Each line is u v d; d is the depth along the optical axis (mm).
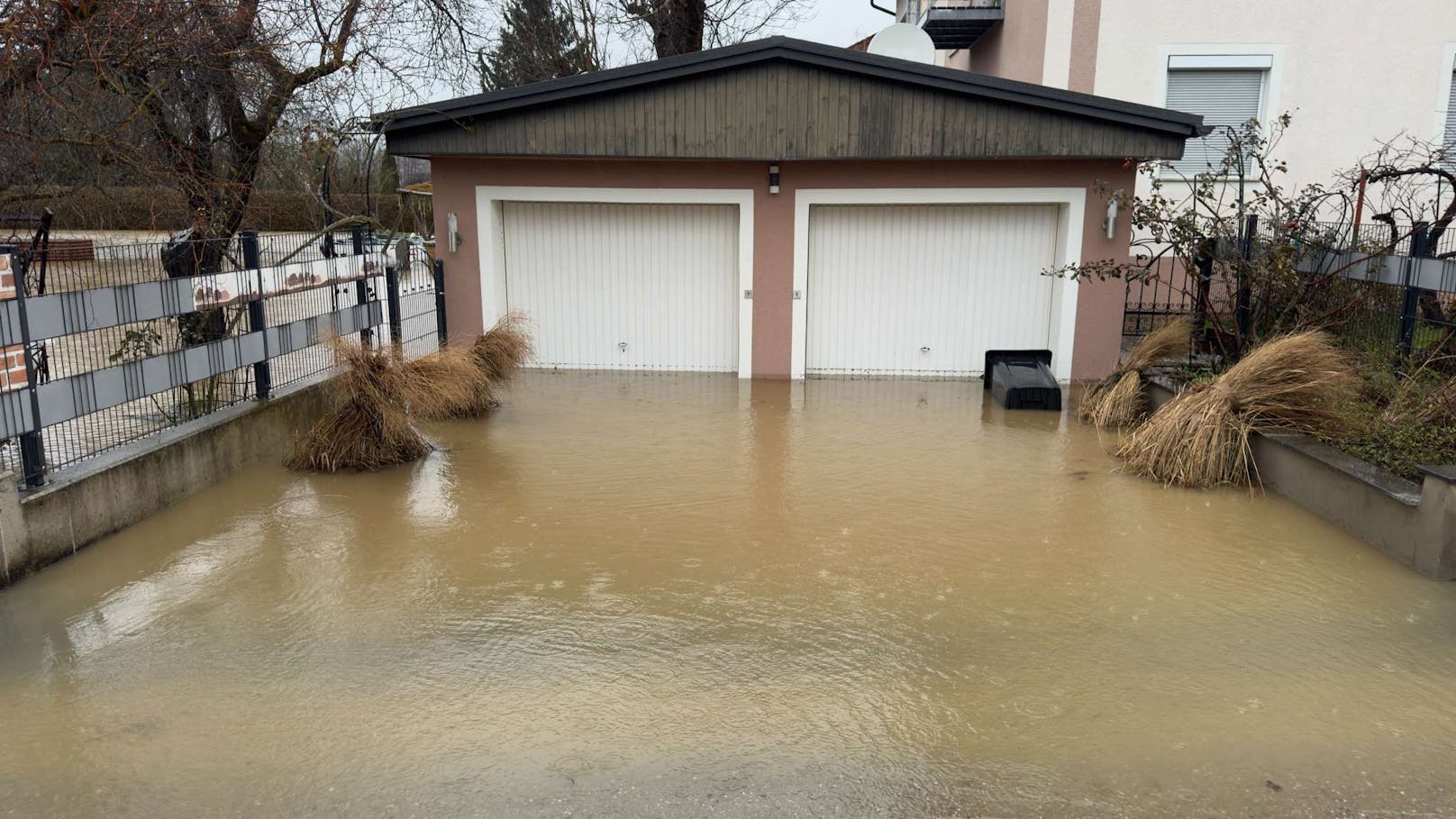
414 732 3404
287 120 8852
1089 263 9555
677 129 9164
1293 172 12289
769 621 4328
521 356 8938
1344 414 6176
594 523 5629
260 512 5797
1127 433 7828
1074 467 6914
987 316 10234
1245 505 6027
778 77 9016
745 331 10148
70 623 4250
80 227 7566
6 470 4711
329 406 8070
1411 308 7039
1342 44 11969
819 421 8344
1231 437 6512
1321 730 3455
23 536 4680
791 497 6152
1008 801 3045
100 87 6867
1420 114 12023
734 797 3059
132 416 5949
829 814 2984
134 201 7613
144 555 5070
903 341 10383
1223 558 5125
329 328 7629
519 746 3322
